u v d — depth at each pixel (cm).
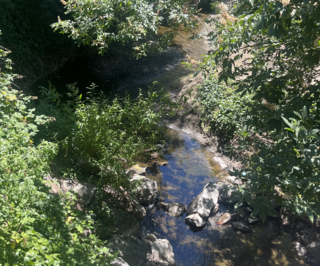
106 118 534
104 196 561
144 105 607
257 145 407
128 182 559
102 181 551
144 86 1150
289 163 322
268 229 574
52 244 267
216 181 711
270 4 276
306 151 289
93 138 525
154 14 559
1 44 908
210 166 766
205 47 1565
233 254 526
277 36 290
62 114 578
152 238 539
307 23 286
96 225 468
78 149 534
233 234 567
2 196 282
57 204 368
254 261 512
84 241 374
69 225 359
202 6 2105
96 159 554
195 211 603
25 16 1005
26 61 997
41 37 1059
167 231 573
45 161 356
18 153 325
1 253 213
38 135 536
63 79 1127
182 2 616
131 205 582
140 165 749
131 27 502
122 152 558
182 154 816
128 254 465
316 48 346
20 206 279
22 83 957
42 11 1055
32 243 231
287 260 512
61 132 526
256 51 472
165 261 491
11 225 246
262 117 396
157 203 640
